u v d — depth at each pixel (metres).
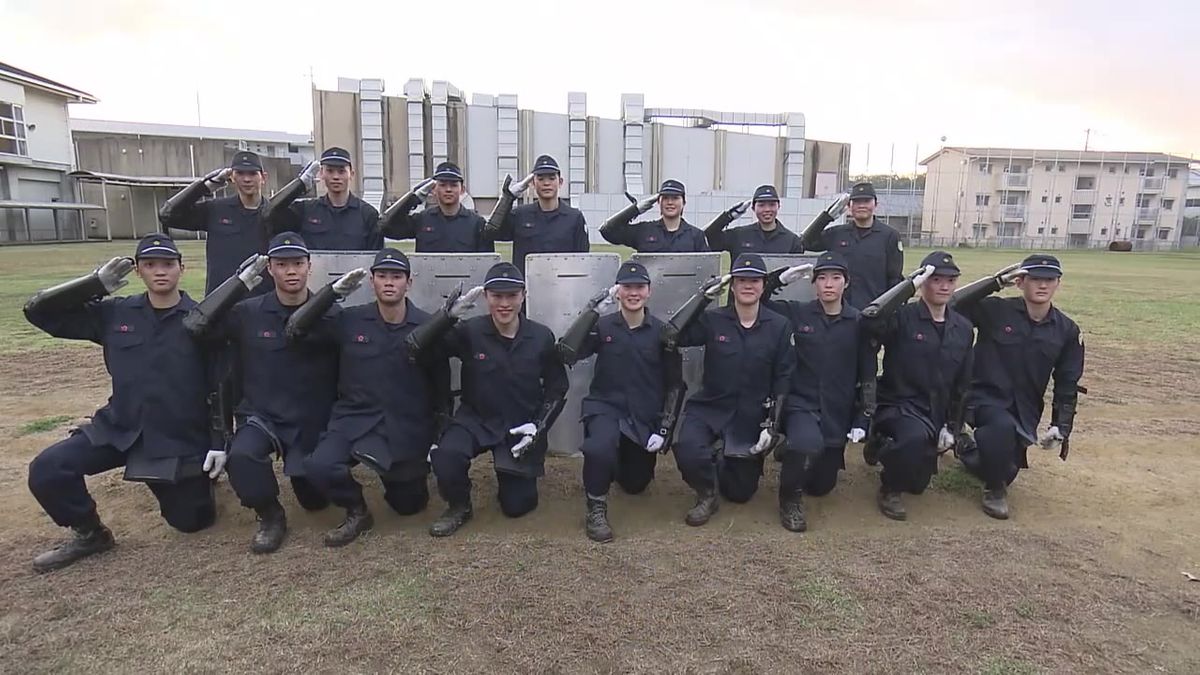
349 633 2.97
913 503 4.52
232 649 2.86
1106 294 16.45
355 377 4.04
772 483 4.89
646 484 4.65
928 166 62.06
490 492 4.66
